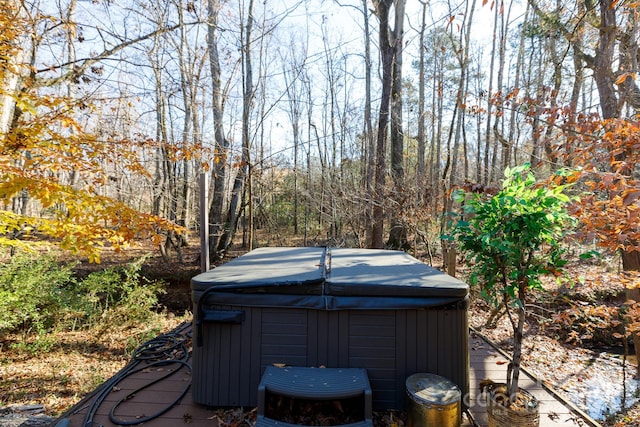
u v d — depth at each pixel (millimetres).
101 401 2385
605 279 3160
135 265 6797
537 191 2055
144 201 9688
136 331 6477
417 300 2266
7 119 3447
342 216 9328
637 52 3846
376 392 2285
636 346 4332
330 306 2273
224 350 2334
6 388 4523
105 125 5914
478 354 3510
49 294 5930
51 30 4355
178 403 2387
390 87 8555
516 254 2105
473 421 2229
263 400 1922
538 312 4645
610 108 3908
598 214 2143
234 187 9938
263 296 2316
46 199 2904
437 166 11680
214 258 9516
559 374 4406
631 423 3408
